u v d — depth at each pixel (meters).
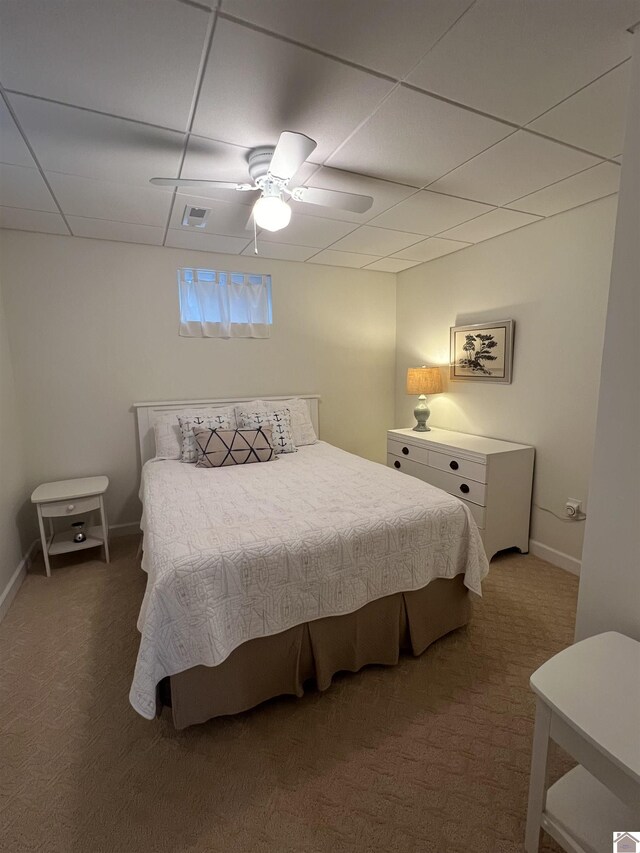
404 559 1.91
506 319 3.13
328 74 1.39
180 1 1.10
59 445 3.18
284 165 1.66
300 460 3.05
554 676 1.15
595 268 2.53
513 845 1.23
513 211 2.65
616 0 1.11
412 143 1.83
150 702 1.42
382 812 1.32
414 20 1.18
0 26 1.16
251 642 1.64
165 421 3.20
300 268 3.89
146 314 3.35
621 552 1.37
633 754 0.92
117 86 1.43
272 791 1.39
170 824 1.29
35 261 2.99
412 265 4.00
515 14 1.16
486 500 2.84
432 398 3.93
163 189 2.26
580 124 1.69
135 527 3.49
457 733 1.61
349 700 1.77
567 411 2.76
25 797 1.37
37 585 2.68
